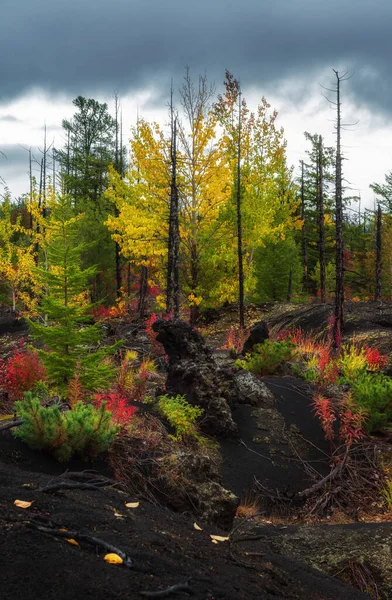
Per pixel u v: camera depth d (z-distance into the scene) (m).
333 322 19.06
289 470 8.66
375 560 5.36
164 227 21.19
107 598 2.54
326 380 12.41
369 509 7.71
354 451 9.16
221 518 5.71
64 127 44.47
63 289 8.73
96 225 29.06
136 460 6.00
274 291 31.14
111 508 4.21
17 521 3.24
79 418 5.75
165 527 4.24
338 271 18.91
